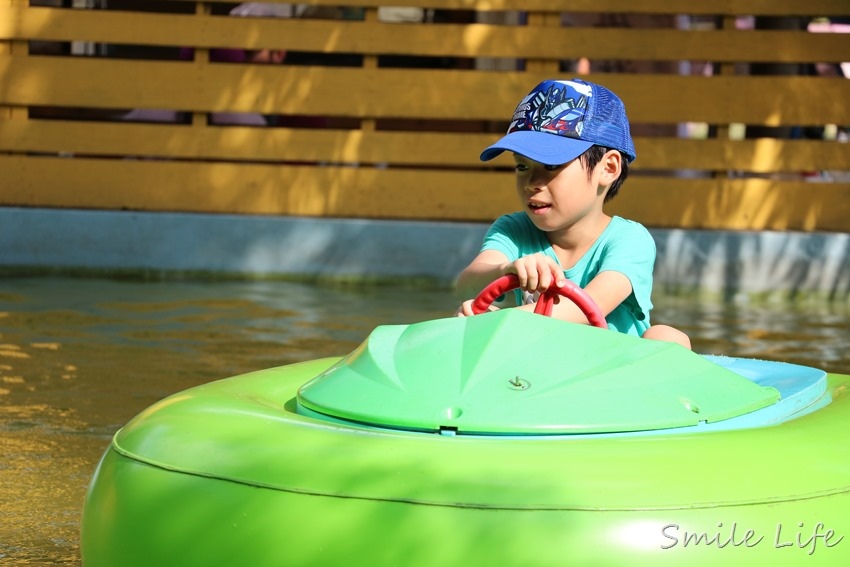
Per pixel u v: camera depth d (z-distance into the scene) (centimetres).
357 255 935
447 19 997
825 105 1000
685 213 1001
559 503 189
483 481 192
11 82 988
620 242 301
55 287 852
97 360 578
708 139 1002
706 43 992
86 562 228
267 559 194
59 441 429
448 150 998
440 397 217
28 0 984
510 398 215
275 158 998
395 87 995
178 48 1005
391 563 188
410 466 195
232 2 995
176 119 1018
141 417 240
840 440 223
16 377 538
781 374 294
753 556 195
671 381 230
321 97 995
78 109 1003
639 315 297
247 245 938
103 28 988
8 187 995
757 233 934
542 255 261
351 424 221
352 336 656
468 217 1000
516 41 992
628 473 195
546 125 289
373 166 1018
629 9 989
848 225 1006
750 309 827
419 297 841
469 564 186
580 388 220
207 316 725
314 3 988
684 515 192
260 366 565
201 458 210
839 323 758
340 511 192
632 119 995
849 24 1012
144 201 998
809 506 203
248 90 993
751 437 215
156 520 207
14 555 313
